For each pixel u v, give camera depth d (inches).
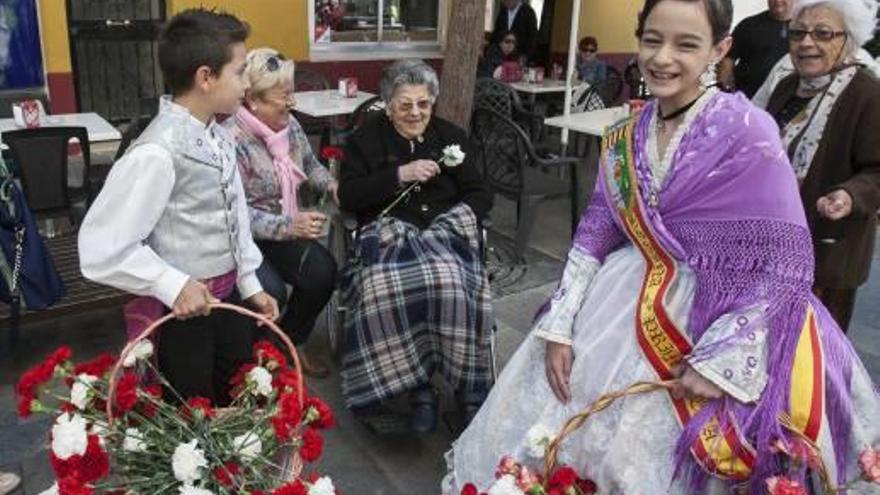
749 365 57.7
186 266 70.4
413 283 97.9
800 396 58.9
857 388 64.2
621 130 64.3
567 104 234.4
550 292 154.3
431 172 103.8
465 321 98.1
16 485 87.9
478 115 169.0
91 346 122.1
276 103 105.1
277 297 104.3
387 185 105.0
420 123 108.1
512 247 177.9
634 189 61.7
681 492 60.8
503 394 73.7
